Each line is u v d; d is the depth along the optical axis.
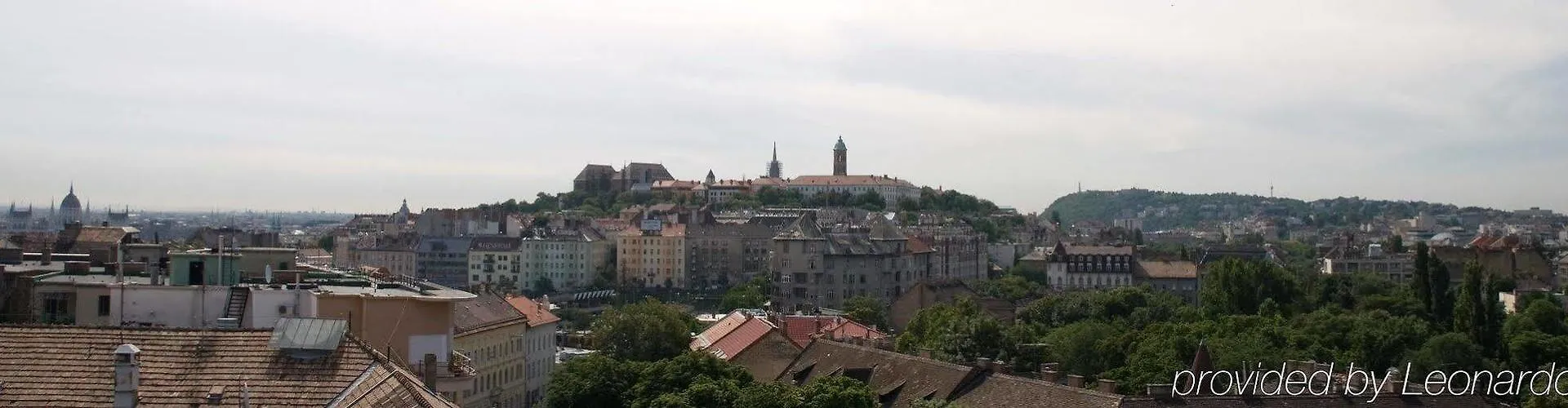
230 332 85.19
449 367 112.38
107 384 80.81
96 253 186.25
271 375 82.19
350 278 139.00
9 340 83.06
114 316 114.88
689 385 158.75
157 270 135.00
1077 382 143.88
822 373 176.88
